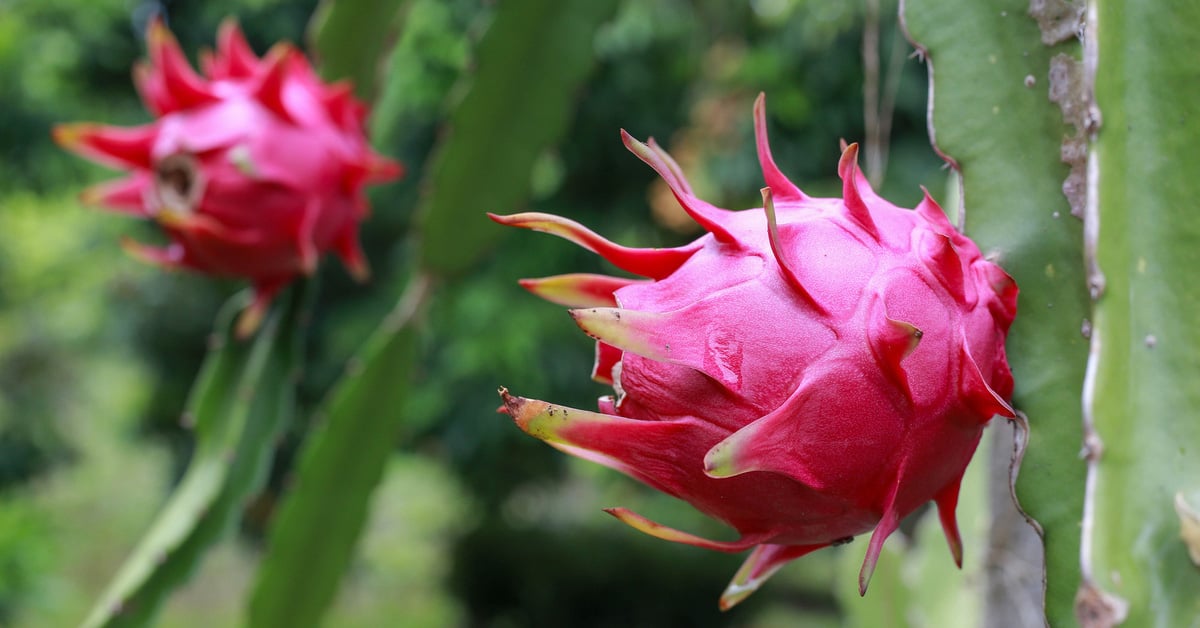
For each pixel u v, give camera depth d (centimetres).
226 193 96
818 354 59
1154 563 56
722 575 411
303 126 100
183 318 407
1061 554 63
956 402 60
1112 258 58
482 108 108
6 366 405
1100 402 57
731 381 59
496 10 105
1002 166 65
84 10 353
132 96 385
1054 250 64
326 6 111
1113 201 58
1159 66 59
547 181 267
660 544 418
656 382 59
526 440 366
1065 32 65
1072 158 64
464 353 318
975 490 89
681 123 333
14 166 340
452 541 440
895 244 61
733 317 59
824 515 60
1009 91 66
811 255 60
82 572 519
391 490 583
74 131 100
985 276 63
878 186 88
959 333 61
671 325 59
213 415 111
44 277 414
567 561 412
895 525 61
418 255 110
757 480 59
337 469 109
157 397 422
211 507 105
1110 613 56
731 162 305
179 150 97
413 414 336
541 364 334
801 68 302
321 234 103
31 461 395
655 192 339
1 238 396
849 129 309
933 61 67
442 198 109
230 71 103
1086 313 63
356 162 101
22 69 326
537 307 333
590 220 338
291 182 98
